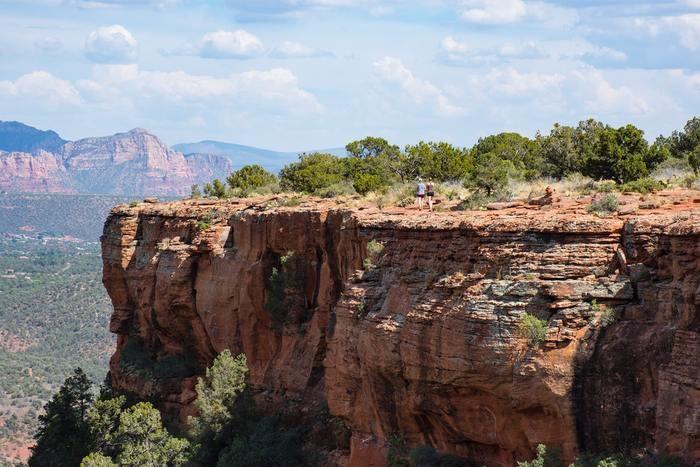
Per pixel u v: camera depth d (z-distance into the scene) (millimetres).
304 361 54500
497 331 32938
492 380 33375
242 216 60156
